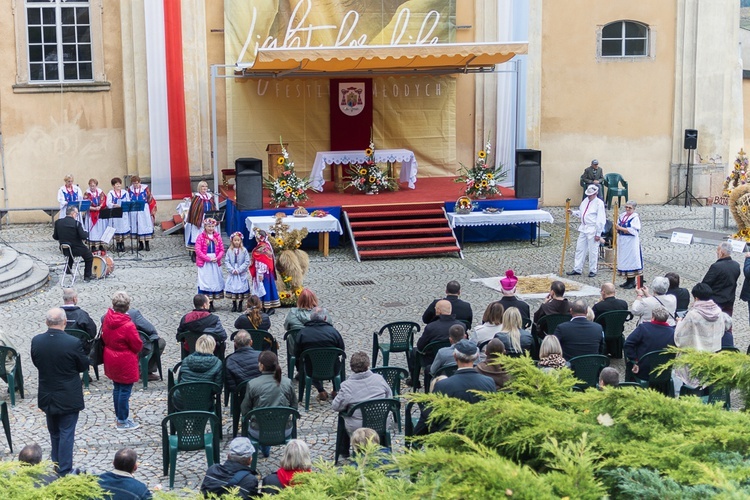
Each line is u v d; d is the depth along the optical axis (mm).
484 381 7164
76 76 23812
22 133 23609
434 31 24312
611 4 25719
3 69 23312
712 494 3025
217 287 16531
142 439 10461
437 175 25672
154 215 22750
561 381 4340
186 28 23500
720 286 13789
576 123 26094
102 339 10797
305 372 11227
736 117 27125
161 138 23703
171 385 10781
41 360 9180
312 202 21500
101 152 24016
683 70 25969
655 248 21078
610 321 12586
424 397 3898
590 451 3373
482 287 17859
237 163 20609
